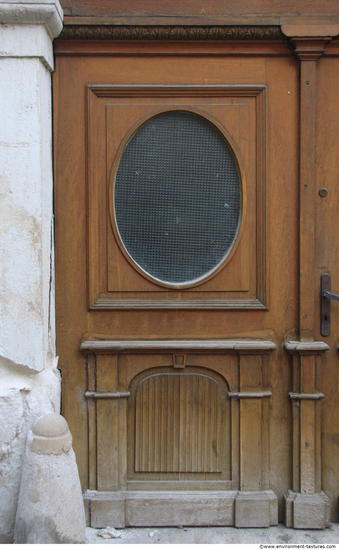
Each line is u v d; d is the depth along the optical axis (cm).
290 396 230
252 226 233
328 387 234
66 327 231
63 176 229
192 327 233
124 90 227
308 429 229
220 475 235
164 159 233
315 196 231
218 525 229
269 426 234
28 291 206
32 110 204
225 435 235
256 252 233
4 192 204
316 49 222
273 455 234
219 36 222
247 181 231
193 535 221
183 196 234
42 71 209
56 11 202
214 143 233
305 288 230
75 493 186
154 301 232
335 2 222
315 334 234
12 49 202
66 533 180
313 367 229
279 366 234
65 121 228
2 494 197
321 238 233
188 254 235
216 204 234
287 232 232
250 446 231
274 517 229
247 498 228
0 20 201
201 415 234
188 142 233
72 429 232
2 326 206
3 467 197
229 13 221
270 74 229
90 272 229
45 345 212
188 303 232
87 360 231
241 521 227
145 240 234
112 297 233
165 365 232
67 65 227
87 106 227
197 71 228
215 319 233
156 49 226
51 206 226
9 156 204
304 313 230
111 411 229
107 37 222
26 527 179
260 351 229
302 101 226
